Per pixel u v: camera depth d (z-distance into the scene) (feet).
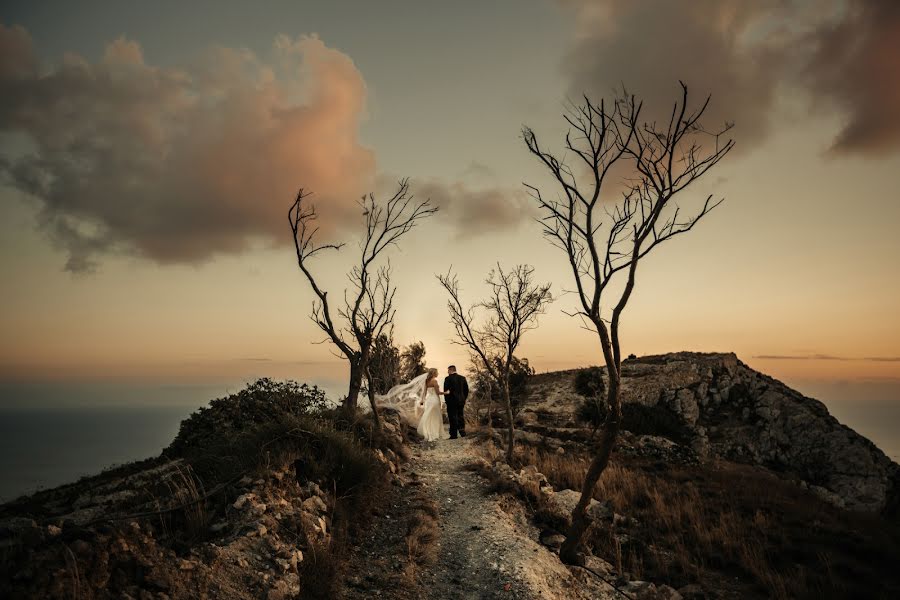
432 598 18.86
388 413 55.36
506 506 30.09
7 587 10.53
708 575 27.27
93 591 11.83
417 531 24.16
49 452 617.62
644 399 75.36
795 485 56.39
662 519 33.94
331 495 24.13
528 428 65.51
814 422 67.51
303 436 26.63
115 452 593.01
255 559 16.39
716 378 79.15
